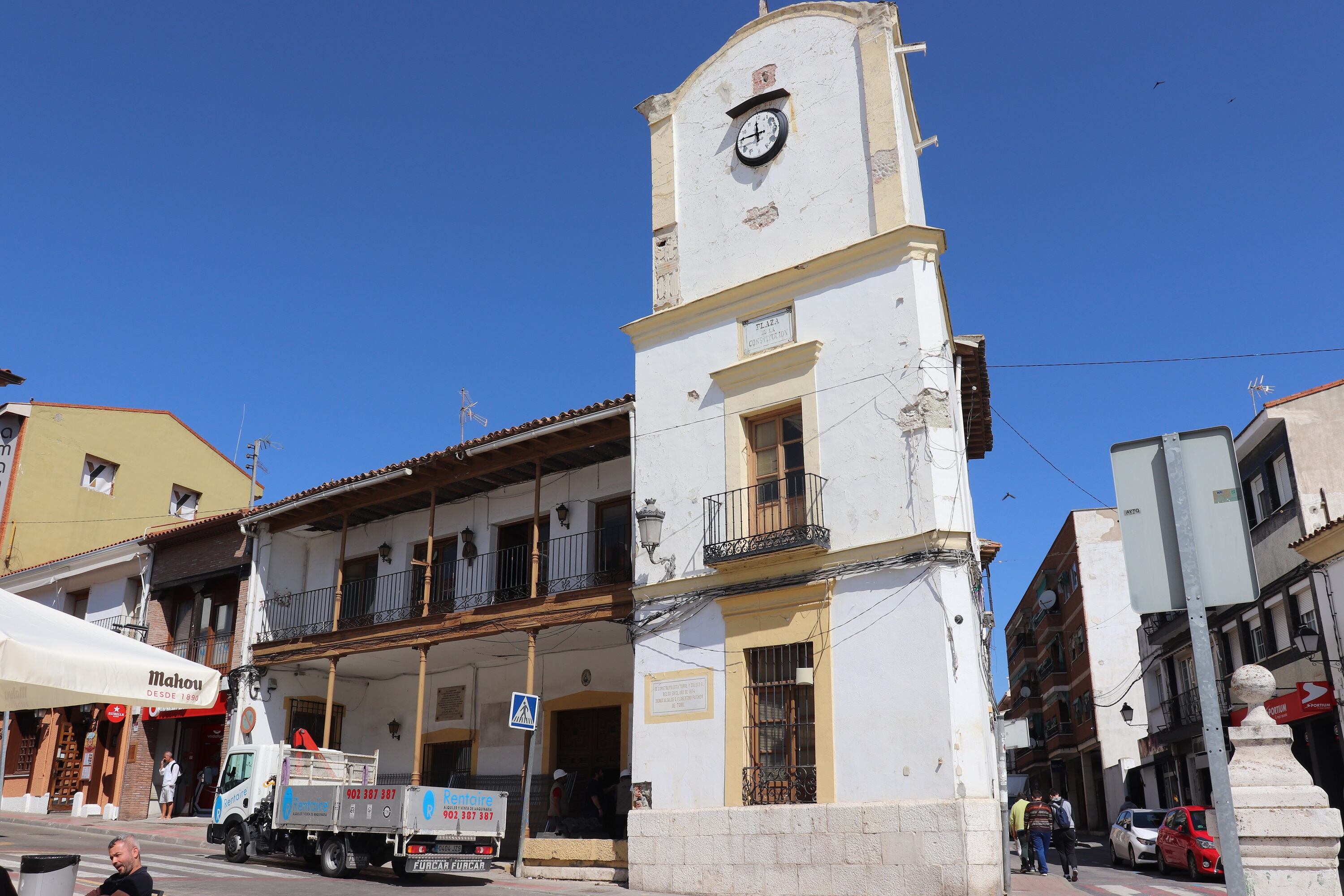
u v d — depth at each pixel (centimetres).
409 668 2239
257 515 2275
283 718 2231
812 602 1398
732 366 1555
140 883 773
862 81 1577
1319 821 457
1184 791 3044
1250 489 2497
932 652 1277
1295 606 2222
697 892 1370
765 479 1523
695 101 1773
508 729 2059
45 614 853
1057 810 1916
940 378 1391
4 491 2997
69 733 2673
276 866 1633
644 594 1570
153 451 3400
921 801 1232
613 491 1905
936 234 1446
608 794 1816
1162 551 441
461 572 2100
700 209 1712
